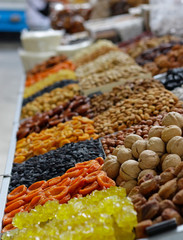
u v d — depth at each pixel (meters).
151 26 1.55
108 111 0.86
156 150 0.54
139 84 0.93
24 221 0.49
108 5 2.26
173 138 0.54
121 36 1.71
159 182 0.49
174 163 0.51
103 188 0.54
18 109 1.14
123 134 0.71
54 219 0.48
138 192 0.49
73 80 1.22
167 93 0.82
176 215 0.43
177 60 1.15
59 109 0.95
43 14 2.10
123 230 0.44
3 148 1.20
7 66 2.45
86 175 0.58
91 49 1.56
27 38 1.71
